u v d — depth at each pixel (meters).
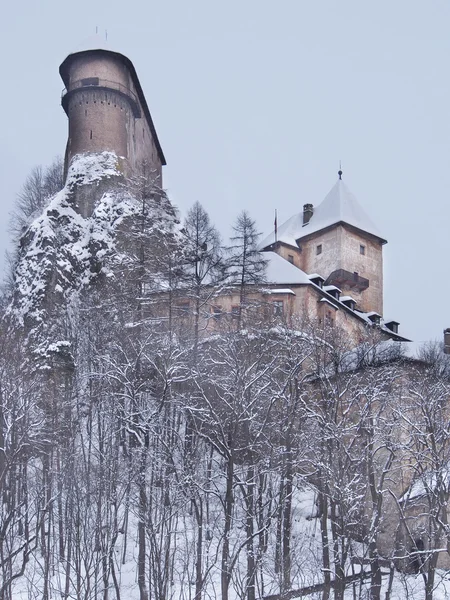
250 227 69.06
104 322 56.81
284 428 39.81
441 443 42.81
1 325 68.06
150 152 98.31
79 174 82.00
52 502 40.09
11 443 40.38
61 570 39.50
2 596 34.91
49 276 72.62
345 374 46.25
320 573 39.78
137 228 69.38
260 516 37.06
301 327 53.75
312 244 94.50
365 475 40.03
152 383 42.16
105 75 85.94
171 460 37.00
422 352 57.56
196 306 56.06
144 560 36.34
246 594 35.22
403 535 42.28
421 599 38.09
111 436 40.59
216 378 42.00
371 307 93.00
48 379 55.75
